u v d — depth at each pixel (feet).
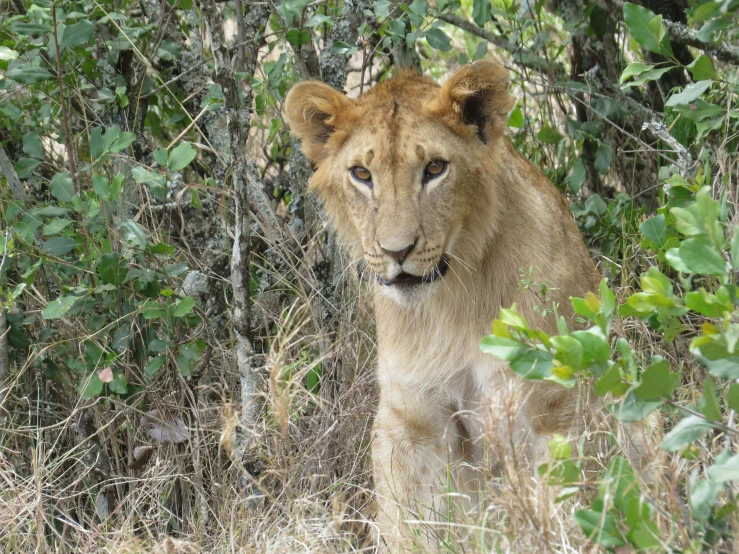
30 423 25.63
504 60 36.94
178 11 32.14
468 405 23.15
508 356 15.83
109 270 23.61
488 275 22.07
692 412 15.26
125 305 24.76
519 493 16.07
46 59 27.02
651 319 18.80
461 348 22.54
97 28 27.73
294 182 29.37
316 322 26.58
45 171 30.42
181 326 26.16
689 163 24.44
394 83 22.49
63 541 21.90
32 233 24.17
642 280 15.72
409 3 29.09
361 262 27.14
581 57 33.27
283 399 18.45
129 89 28.84
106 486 24.02
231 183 27.84
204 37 33.76
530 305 21.75
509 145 24.20
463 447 23.99
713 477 14.51
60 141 28.94
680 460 18.11
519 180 22.98
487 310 22.17
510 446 16.92
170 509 24.94
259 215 29.04
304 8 27.63
